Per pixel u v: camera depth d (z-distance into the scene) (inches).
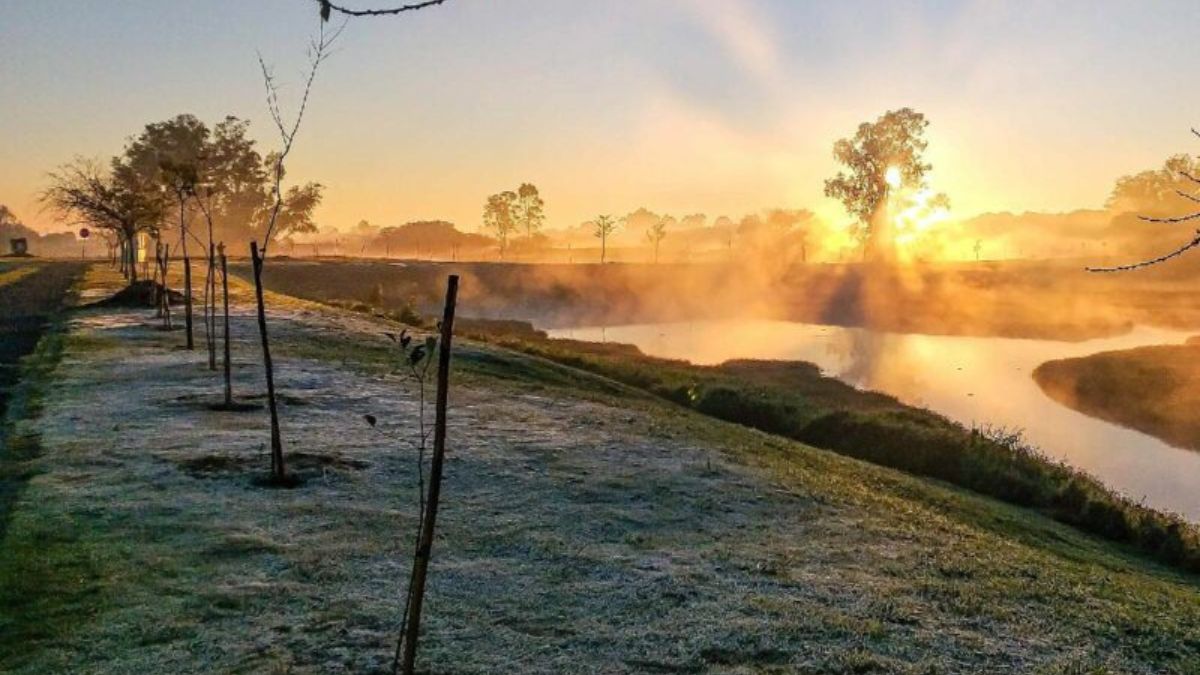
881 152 4286.4
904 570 366.6
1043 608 334.6
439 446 190.5
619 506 433.7
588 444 577.6
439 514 398.9
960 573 369.7
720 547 378.9
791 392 1330.0
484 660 259.6
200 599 293.3
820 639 284.0
